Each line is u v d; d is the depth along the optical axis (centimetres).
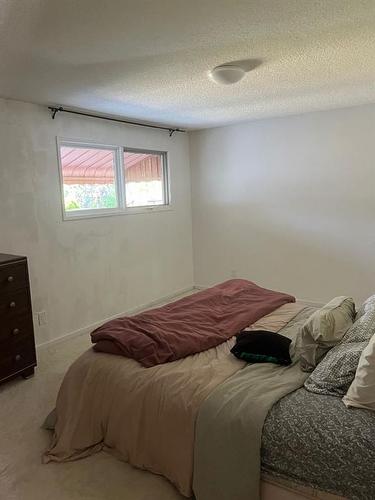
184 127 471
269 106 371
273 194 456
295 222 446
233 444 155
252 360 201
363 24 189
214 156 495
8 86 268
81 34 187
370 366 145
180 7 165
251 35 198
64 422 208
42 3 156
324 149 414
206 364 200
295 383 175
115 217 412
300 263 450
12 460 201
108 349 215
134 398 189
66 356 328
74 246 368
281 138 440
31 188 326
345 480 135
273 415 154
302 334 194
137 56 219
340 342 186
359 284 415
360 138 392
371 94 337
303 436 143
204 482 162
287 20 182
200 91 300
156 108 354
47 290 344
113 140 404
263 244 473
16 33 183
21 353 281
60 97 303
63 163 368
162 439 179
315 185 427
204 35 195
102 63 228
